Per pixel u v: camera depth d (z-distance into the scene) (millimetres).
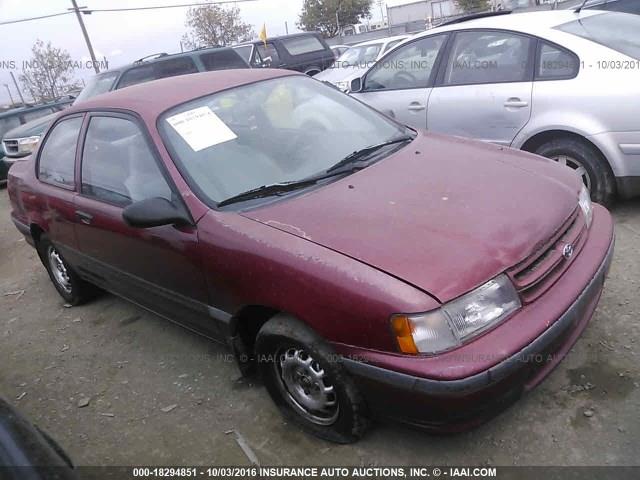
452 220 2561
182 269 3070
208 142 3182
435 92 5223
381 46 11352
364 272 2328
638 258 3873
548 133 4578
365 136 3551
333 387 2568
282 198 2912
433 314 2193
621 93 4164
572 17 4883
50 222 4215
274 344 2752
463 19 5500
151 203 2863
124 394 3486
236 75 3787
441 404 2205
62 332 4434
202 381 3451
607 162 4371
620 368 2910
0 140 11742
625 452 2451
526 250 2445
